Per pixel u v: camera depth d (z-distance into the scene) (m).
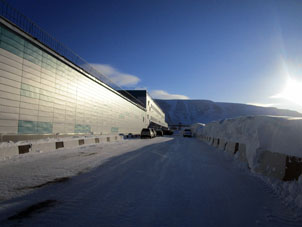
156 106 66.12
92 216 2.59
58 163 6.14
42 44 10.62
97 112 18.09
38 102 10.34
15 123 8.78
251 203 3.16
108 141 16.44
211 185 4.14
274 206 3.05
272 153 4.34
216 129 13.81
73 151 9.26
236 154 6.95
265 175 4.43
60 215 2.60
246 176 4.96
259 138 5.07
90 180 4.30
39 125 10.38
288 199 3.19
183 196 3.45
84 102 15.59
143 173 5.10
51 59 11.52
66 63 13.05
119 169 5.48
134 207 2.92
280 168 3.86
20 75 9.13
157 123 66.44
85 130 15.72
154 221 2.49
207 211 2.83
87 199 3.20
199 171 5.52
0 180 4.15
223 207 2.99
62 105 12.61
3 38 8.23
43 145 8.59
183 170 5.60
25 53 9.47
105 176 4.68
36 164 5.91
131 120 31.39
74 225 2.35
